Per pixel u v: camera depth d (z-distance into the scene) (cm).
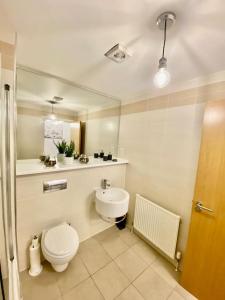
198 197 127
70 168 158
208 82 136
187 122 150
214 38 90
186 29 84
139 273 147
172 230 152
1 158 104
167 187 168
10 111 106
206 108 121
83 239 187
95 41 101
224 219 112
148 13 76
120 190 196
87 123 209
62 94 183
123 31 90
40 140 170
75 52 115
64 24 87
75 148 205
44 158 165
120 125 234
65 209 164
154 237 170
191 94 148
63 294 123
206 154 121
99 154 227
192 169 146
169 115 167
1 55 100
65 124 191
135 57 117
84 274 142
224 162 112
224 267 112
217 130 115
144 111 196
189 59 115
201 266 125
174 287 136
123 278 141
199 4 69
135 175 208
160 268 155
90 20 83
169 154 166
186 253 135
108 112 224
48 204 150
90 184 184
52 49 112
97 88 186
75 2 72
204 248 123
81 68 139
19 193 131
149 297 126
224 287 113
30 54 119
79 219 179
